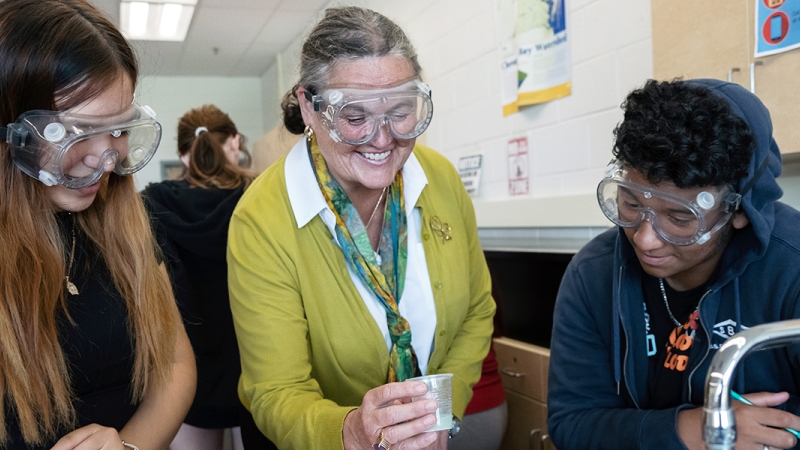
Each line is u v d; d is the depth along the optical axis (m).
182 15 5.68
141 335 1.24
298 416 1.23
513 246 3.17
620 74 2.40
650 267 1.09
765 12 1.66
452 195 1.58
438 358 1.52
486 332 1.63
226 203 2.41
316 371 1.46
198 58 7.31
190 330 2.37
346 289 1.41
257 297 1.35
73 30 1.02
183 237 2.31
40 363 1.07
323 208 1.39
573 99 2.68
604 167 2.52
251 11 5.60
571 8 2.64
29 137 0.98
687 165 0.93
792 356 1.03
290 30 6.21
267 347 1.33
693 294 1.18
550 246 2.88
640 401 1.24
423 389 1.06
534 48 2.87
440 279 1.49
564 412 1.30
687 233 1.00
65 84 1.00
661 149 0.94
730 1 1.75
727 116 0.95
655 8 2.00
